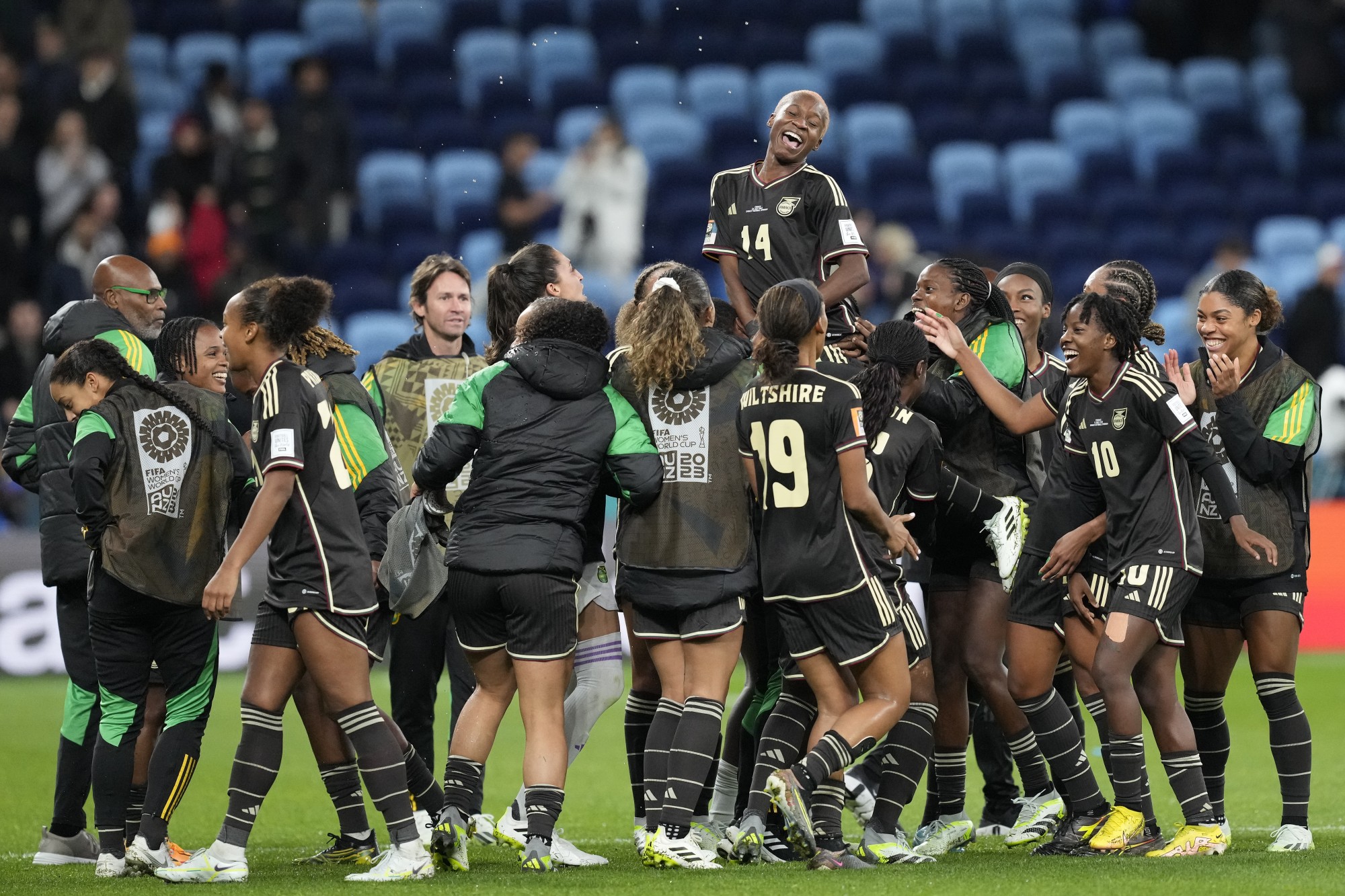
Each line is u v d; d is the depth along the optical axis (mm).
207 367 19328
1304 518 19984
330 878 17438
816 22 71312
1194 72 70188
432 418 22047
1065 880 16094
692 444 18297
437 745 30250
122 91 52312
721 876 16891
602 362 18266
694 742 17891
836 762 17344
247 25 65500
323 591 16891
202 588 18328
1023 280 22234
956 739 20125
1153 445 18156
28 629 38219
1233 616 19891
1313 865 17016
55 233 49094
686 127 63219
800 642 18031
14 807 23938
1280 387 19547
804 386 17703
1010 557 19234
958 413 20094
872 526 17797
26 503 41719
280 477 16703
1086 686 19812
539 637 17719
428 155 62219
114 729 18250
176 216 48969
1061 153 65000
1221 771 20359
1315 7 68500
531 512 17641
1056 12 73000
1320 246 61750
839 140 65062
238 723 32812
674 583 18188
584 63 67000
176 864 17984
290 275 49688
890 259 53656
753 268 21656
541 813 17609
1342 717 32531
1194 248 62438
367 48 64812
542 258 20031
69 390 18266
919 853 18844
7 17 57750
